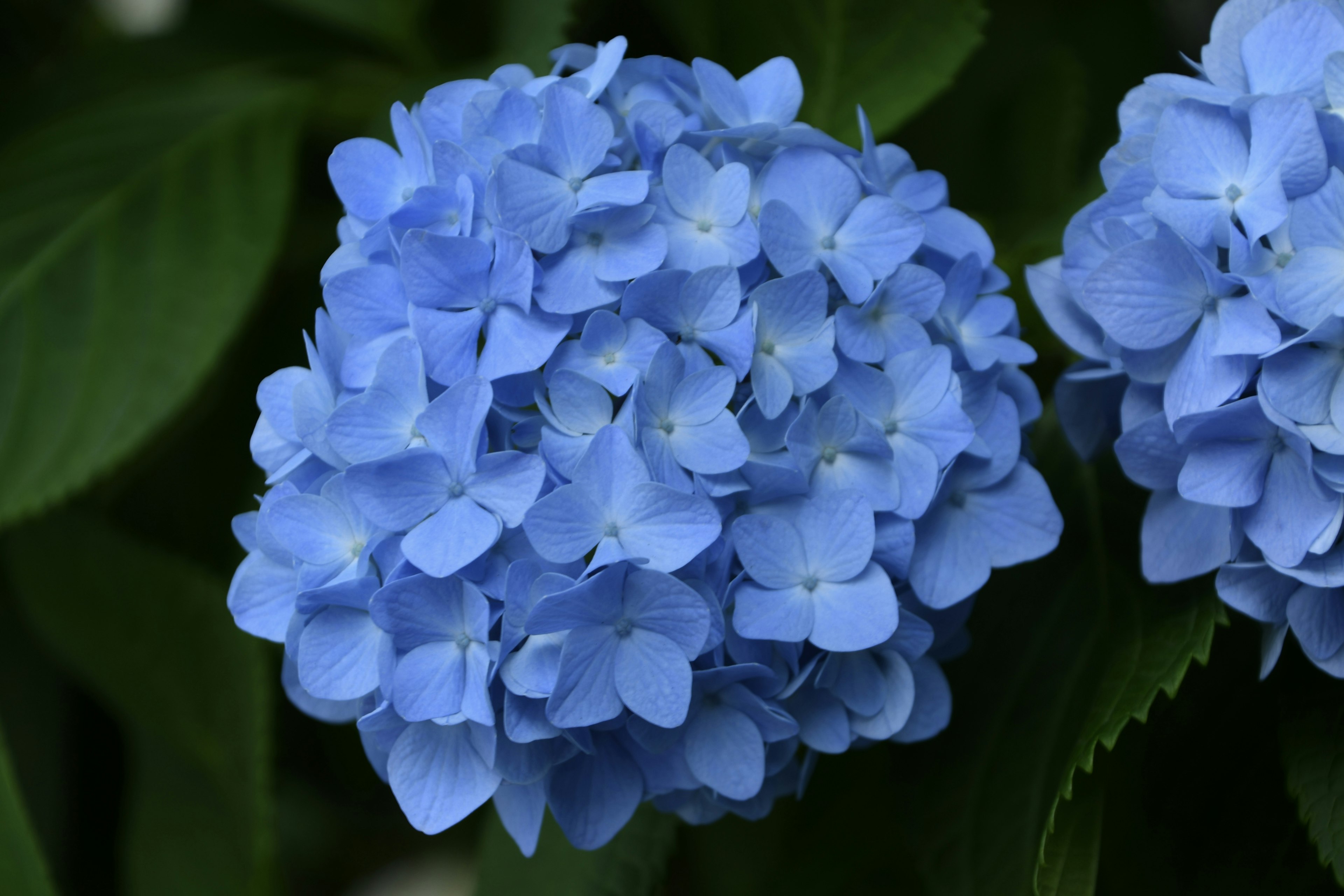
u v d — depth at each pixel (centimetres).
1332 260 88
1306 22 90
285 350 107
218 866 107
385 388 89
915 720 92
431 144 91
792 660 89
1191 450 90
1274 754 95
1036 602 97
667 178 90
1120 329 90
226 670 105
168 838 108
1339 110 89
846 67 102
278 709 108
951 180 105
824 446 90
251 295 104
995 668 97
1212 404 89
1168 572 92
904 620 90
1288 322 89
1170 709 96
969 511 92
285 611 91
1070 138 104
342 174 92
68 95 109
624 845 99
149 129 108
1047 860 93
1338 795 92
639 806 99
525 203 89
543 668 88
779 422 89
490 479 88
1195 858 96
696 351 89
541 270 89
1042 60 105
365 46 115
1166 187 90
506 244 89
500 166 88
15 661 109
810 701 91
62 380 104
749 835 102
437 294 89
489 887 100
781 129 90
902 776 97
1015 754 96
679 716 88
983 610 97
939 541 91
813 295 89
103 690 108
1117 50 105
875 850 101
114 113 108
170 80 110
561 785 90
